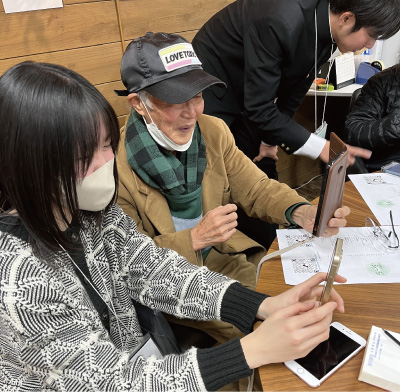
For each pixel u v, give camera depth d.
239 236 1.39
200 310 0.84
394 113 1.68
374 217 1.14
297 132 1.52
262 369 0.68
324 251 1.00
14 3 1.48
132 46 1.05
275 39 1.37
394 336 0.70
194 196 1.20
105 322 0.85
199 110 1.09
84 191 0.66
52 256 0.65
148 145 1.12
